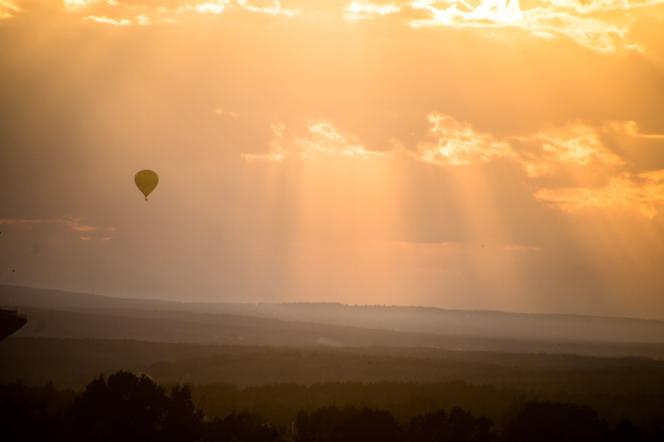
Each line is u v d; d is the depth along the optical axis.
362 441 65.75
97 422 62.69
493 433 68.81
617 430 69.50
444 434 67.06
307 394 101.69
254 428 66.12
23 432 60.91
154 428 63.44
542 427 70.44
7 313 83.69
